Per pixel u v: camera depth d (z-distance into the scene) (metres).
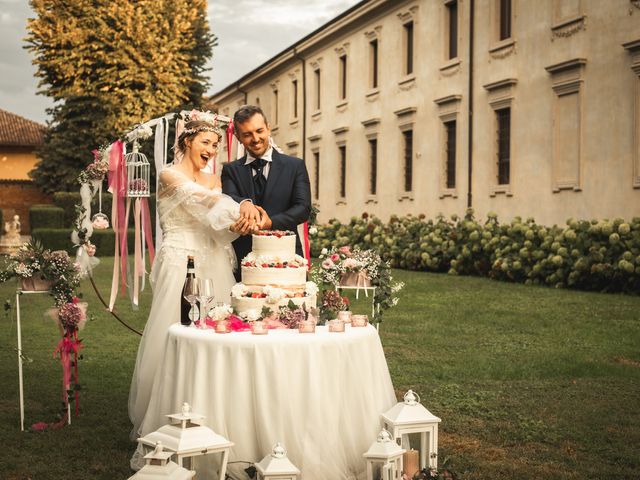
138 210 8.74
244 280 4.68
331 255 5.83
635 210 14.65
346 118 29.02
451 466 4.72
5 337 9.51
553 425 5.65
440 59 22.00
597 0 15.60
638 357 8.09
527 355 8.22
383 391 4.61
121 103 33.12
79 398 6.52
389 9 25.17
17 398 6.53
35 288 5.74
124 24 33.69
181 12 34.72
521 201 18.27
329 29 29.31
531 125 17.86
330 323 4.43
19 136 48.66
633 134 14.65
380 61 26.00
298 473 3.82
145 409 5.22
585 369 7.52
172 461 3.85
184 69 34.31
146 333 5.27
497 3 19.33
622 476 4.62
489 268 16.98
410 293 13.85
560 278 14.64
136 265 8.80
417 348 8.66
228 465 4.17
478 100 20.08
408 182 24.48
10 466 4.82
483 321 10.55
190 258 4.88
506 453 5.05
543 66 17.39
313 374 4.16
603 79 15.48
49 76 34.75
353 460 4.34
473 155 20.30
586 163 16.02
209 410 4.20
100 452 5.09
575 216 16.34
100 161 6.77
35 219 28.19
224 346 4.19
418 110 23.34
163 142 7.88
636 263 13.09
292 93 35.72
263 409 4.12
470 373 7.40
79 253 6.69
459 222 18.25
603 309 11.44
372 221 22.28
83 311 5.79
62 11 33.91
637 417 5.86
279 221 5.45
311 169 32.97
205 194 5.09
